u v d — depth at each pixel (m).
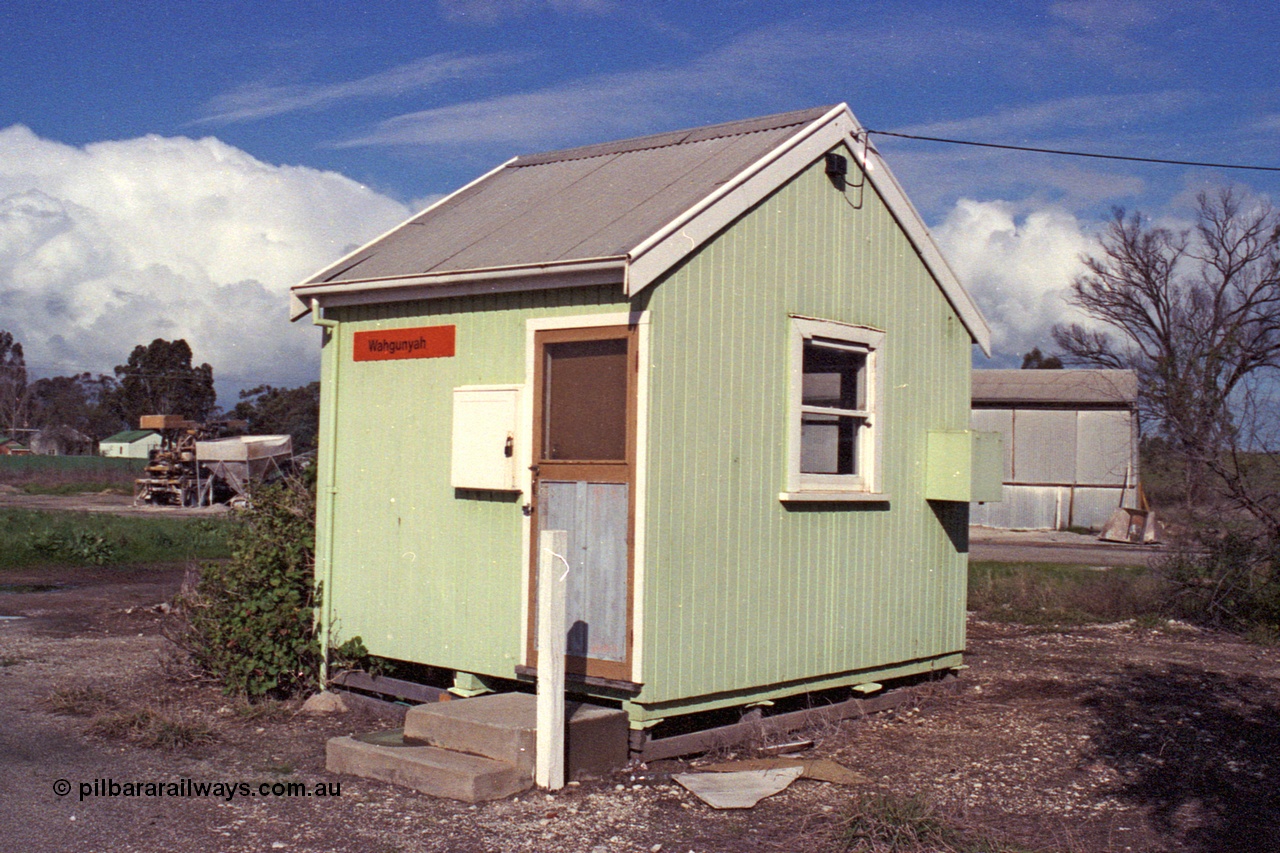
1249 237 36.19
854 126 8.34
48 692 8.82
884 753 7.41
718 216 7.14
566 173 9.43
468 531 7.78
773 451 7.60
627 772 6.71
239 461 41.09
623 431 6.94
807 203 7.91
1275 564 13.53
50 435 88.12
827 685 8.13
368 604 8.38
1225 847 5.63
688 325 7.00
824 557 8.02
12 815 5.81
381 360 8.40
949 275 9.27
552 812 5.97
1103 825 5.95
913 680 9.25
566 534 6.55
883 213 8.64
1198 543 14.47
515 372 7.51
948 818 5.97
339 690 8.61
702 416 7.09
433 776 6.29
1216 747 7.55
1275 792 6.59
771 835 5.68
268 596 8.52
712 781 6.50
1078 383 35.09
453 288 7.72
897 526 8.73
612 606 6.88
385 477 8.33
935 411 9.16
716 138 8.89
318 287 8.45
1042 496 34.59
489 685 7.86
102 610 13.77
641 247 6.59
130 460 61.16
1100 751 7.46
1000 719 8.40
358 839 5.52
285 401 70.50
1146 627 13.43
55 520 24.48
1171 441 15.91
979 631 13.13
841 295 8.20
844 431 8.40
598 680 6.90
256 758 7.02
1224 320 34.72
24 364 95.62
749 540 7.42
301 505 9.27
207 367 81.44
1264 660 11.31
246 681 8.41
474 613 7.71
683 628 6.96
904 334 8.81
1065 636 12.78
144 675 9.49
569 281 6.98
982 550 27.03
